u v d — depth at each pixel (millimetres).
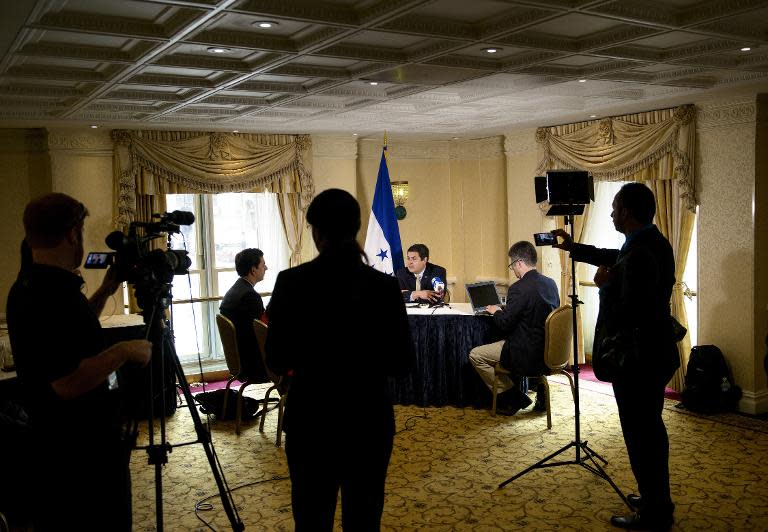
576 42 3643
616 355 3074
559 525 3434
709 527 3377
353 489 2150
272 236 7320
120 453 2176
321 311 2084
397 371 2168
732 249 5422
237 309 5039
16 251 6172
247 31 3322
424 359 5605
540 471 4168
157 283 2713
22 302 1992
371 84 4586
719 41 3639
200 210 7035
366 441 2107
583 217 6801
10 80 4031
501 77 4359
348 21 3047
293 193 7242
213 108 5367
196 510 3713
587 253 3666
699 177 5621
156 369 5383
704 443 4637
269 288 7367
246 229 7266
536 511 3607
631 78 4496
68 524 2053
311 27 3236
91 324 2066
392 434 2180
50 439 2035
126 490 2189
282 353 2119
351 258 2115
